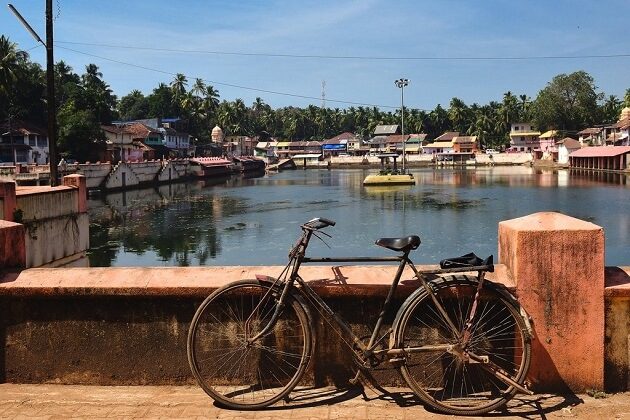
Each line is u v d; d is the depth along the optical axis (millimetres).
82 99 73500
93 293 3756
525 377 3420
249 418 3340
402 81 90312
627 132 87500
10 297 3818
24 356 3865
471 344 3406
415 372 3652
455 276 3508
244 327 3729
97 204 48094
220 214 40281
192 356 3541
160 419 3342
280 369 3740
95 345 3836
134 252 26062
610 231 28688
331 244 26766
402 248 3438
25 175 41656
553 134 107062
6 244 3967
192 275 3807
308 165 133000
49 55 21297
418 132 143875
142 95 115125
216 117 135125
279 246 26875
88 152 64062
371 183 68188
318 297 3572
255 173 111938
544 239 3484
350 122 161750
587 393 3533
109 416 3379
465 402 3426
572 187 57781
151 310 3801
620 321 3559
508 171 97625
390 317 3660
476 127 135625
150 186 71125
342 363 3729
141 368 3828
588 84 103125
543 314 3516
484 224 32375
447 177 82500
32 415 3398
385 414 3357
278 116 161875
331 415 3357
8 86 55625
